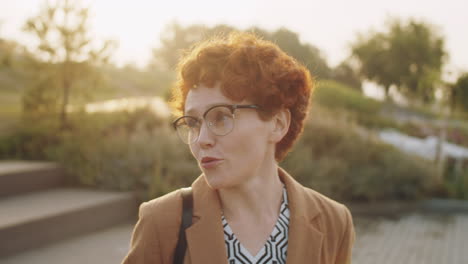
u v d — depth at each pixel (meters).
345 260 1.22
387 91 40.91
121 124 7.65
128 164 6.22
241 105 0.99
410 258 5.60
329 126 9.36
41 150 6.70
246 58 0.99
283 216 1.12
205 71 0.99
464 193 9.88
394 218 7.96
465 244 6.45
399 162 9.33
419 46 39.81
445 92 12.03
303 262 1.08
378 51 40.69
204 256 1.03
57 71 6.97
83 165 6.25
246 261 1.05
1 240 4.08
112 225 5.53
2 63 6.86
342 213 1.22
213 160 0.99
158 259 1.05
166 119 8.09
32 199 5.37
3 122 7.10
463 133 18.48
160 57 33.31
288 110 1.09
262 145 1.03
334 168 8.37
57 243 4.69
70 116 7.26
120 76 12.49
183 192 1.11
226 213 1.09
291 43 12.12
